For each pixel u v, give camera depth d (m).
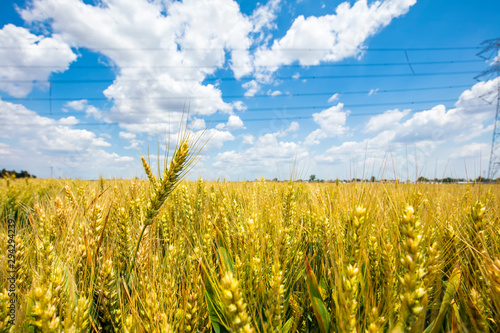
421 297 1.00
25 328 1.18
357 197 1.88
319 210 2.56
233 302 0.97
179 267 1.94
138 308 1.48
